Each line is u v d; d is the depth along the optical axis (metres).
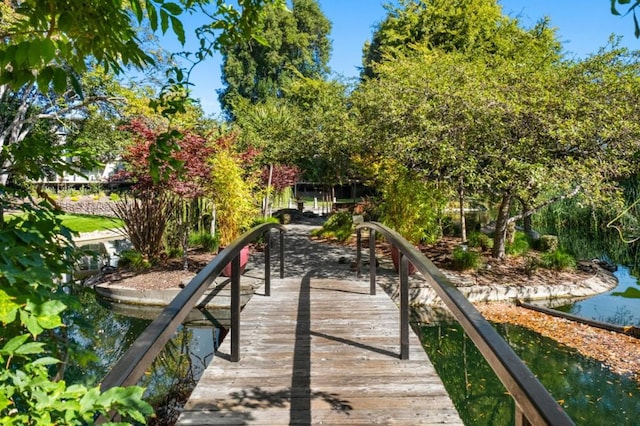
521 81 6.98
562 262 8.55
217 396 2.41
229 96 27.30
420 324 6.14
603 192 6.40
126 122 11.00
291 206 22.48
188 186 7.84
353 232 12.20
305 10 28.59
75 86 1.34
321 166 17.69
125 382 0.97
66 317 1.54
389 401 2.35
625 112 6.16
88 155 2.11
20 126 11.84
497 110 6.48
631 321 6.22
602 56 6.87
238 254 2.87
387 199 8.59
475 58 9.74
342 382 2.58
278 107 18.84
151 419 3.43
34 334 0.97
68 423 0.84
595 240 12.25
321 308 4.13
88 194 21.33
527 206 8.59
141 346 1.14
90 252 1.78
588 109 6.29
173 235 9.47
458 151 6.77
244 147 14.29
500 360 0.98
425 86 7.32
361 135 9.42
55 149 1.98
